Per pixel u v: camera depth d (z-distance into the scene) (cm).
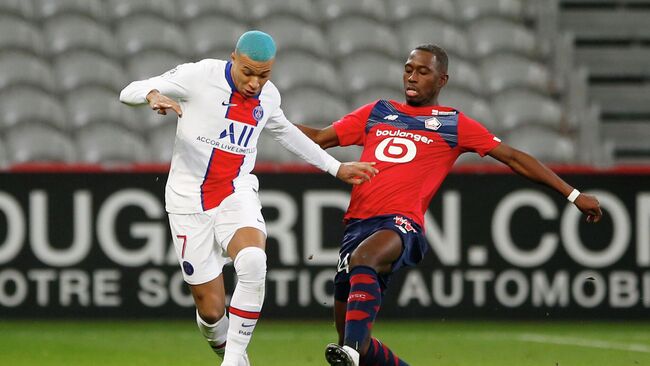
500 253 4025
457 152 2138
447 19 5953
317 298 3975
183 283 3956
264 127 2116
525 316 4034
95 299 3922
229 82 2022
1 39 5284
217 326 2142
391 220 2053
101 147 4884
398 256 2014
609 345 3428
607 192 4028
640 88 5744
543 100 5528
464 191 4012
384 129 2156
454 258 4019
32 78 5156
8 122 4956
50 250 3897
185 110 2041
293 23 5653
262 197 3950
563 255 4038
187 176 2075
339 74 5528
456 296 4022
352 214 2119
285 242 3959
